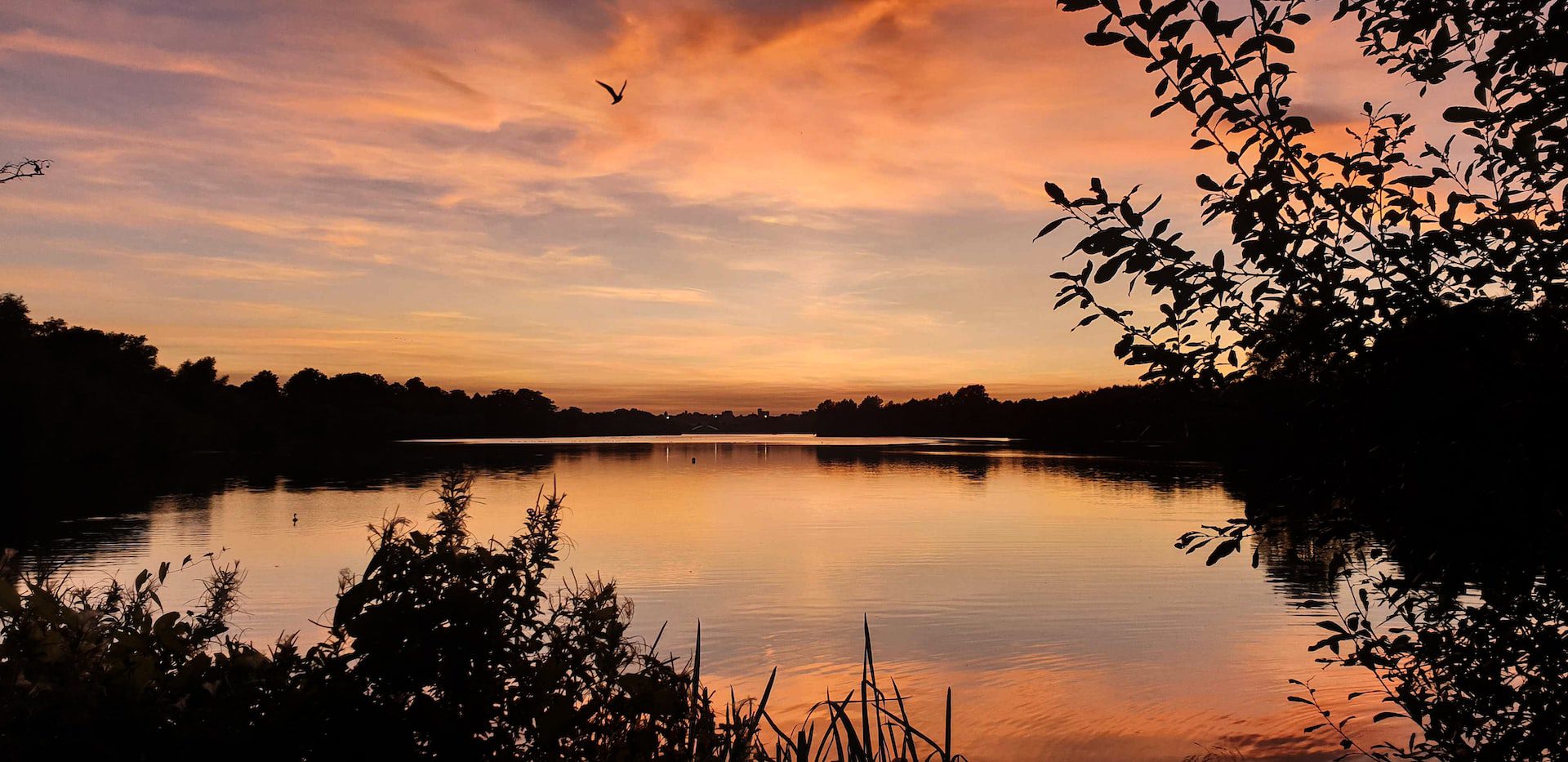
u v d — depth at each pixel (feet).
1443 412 8.87
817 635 65.82
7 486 201.26
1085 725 44.29
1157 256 9.75
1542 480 8.57
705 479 280.51
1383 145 11.05
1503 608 9.73
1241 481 10.59
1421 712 11.54
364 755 7.63
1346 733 36.73
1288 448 10.05
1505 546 8.75
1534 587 9.78
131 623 8.73
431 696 8.36
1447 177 11.65
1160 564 99.76
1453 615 11.62
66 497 183.01
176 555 102.27
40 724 7.06
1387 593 12.07
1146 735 42.27
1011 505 182.91
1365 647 12.12
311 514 151.12
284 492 199.21
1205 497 195.93
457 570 8.62
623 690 9.12
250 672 8.04
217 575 9.54
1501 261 9.84
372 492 200.23
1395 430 9.19
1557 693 9.96
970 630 67.92
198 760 7.37
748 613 74.38
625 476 292.61
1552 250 9.73
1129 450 497.05
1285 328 9.64
